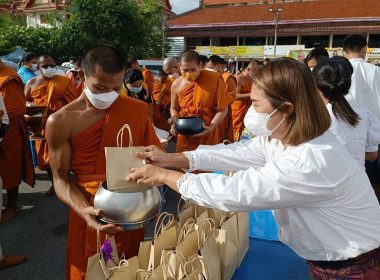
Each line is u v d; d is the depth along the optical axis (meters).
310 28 25.91
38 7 30.83
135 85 3.68
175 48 31.50
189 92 3.43
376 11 26.53
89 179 1.68
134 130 1.72
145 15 24.50
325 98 2.00
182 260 1.38
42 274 2.55
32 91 4.04
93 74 1.48
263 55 24.91
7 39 19.39
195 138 3.36
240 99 5.48
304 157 1.09
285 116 1.17
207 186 1.17
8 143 3.27
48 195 3.98
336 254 1.18
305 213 1.17
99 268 1.32
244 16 29.88
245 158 1.53
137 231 1.84
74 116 1.60
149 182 1.34
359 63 3.13
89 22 20.72
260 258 1.96
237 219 1.84
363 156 2.04
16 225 3.29
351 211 1.14
